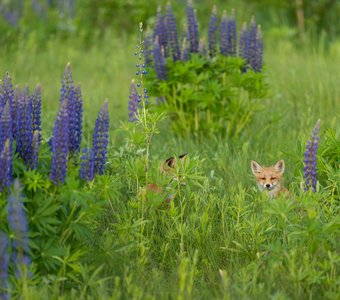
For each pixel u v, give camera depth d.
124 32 29.83
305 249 9.82
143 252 9.82
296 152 12.18
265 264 9.84
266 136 16.50
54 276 8.86
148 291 8.98
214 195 11.68
